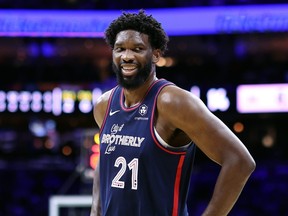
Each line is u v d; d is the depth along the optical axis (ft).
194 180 91.86
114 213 17.80
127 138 17.74
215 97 89.51
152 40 17.79
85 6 91.56
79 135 115.75
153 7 91.50
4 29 89.56
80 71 119.14
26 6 90.94
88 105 91.56
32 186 92.43
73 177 70.18
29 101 90.99
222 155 16.84
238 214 87.35
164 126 17.48
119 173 17.74
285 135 115.55
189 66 117.29
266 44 109.81
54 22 90.22
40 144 117.70
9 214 88.33
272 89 86.94
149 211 17.29
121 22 17.72
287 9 87.40
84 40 104.99
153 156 17.24
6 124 122.83
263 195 89.35
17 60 119.44
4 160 109.29
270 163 99.76
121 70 17.69
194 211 86.07
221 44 108.06
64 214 53.78
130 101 18.28
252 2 89.92
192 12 89.71
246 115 88.22
